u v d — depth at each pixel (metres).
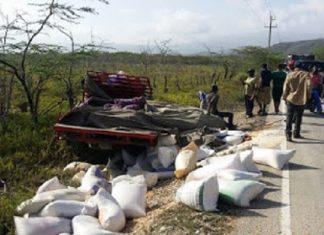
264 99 16.00
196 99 19.83
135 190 7.09
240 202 6.76
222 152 9.59
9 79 14.27
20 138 11.38
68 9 13.93
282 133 12.32
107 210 6.45
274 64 43.66
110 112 10.35
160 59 37.09
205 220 6.36
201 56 57.50
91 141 9.86
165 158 9.19
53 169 9.82
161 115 10.55
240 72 41.09
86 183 8.08
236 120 15.41
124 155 9.87
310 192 7.52
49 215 6.48
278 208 6.79
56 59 14.55
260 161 9.02
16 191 8.40
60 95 17.22
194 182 6.93
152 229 6.23
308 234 5.94
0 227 6.58
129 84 12.70
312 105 16.67
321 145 10.94
